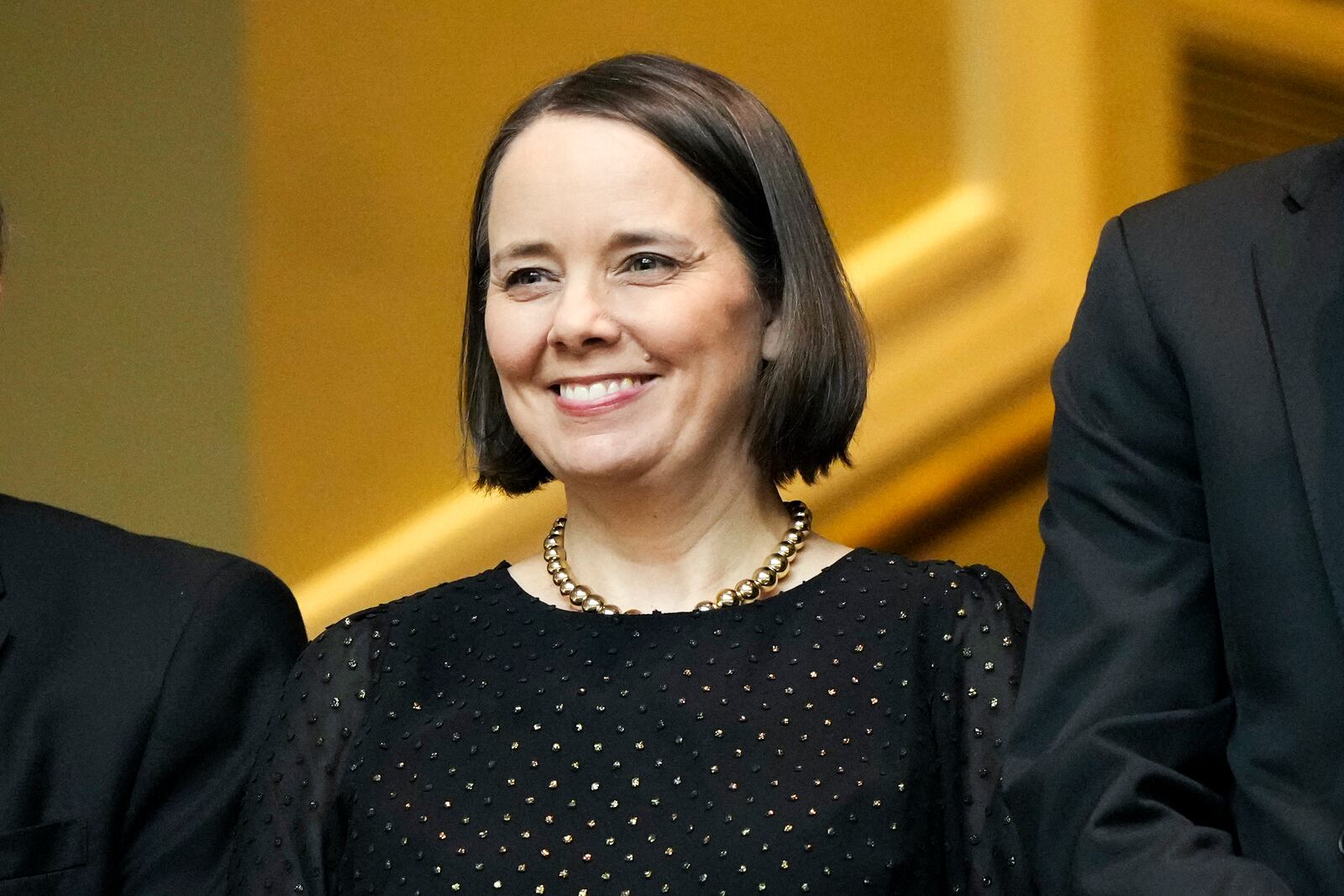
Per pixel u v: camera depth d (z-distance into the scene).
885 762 6.88
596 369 7.18
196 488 12.93
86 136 13.18
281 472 12.88
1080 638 6.36
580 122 7.29
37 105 13.23
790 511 7.69
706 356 7.22
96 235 13.13
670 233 7.16
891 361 12.67
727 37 12.95
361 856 7.07
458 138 12.95
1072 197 12.69
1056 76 12.73
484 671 7.31
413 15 13.02
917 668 7.10
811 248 7.42
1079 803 6.07
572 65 12.94
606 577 7.53
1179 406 6.42
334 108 13.01
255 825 7.35
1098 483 6.54
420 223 12.94
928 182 12.86
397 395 12.87
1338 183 6.50
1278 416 6.17
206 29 13.11
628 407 7.21
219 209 13.03
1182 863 5.75
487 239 7.68
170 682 7.91
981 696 7.05
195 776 7.92
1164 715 6.12
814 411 7.45
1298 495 6.10
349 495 12.84
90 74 13.20
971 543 12.64
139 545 8.34
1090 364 6.64
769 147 7.40
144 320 13.05
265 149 13.01
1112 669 6.24
